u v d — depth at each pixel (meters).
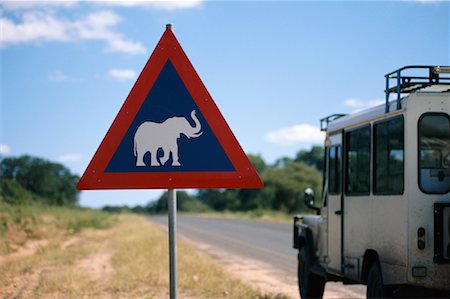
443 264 7.72
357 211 9.49
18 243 22.77
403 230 7.91
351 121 9.94
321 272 11.04
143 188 5.05
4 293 11.55
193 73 5.15
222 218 66.56
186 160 5.09
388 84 8.59
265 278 15.55
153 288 12.38
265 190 91.81
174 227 5.02
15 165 75.50
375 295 8.68
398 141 8.18
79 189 5.01
